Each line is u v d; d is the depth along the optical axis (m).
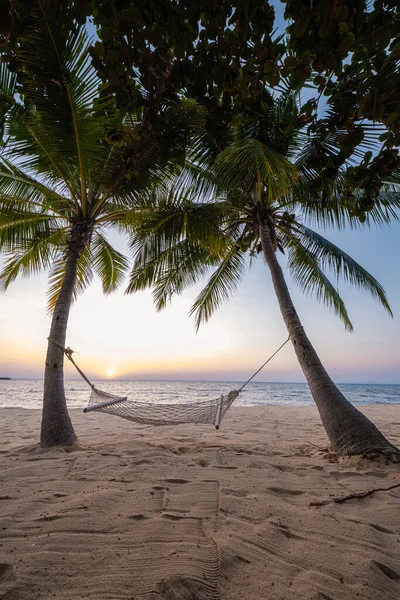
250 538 1.75
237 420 7.81
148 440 4.75
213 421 3.94
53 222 6.22
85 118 4.14
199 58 1.17
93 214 5.53
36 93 3.72
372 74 1.27
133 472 2.99
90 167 4.80
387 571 1.49
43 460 3.48
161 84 1.31
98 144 4.46
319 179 1.67
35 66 3.20
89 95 3.96
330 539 1.77
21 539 1.70
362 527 1.93
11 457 3.75
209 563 1.48
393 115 1.26
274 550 1.64
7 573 1.40
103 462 3.37
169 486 2.62
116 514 2.04
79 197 5.65
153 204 5.59
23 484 2.64
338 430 3.99
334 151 3.65
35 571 1.41
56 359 4.81
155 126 1.53
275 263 5.41
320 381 4.43
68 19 1.12
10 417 8.33
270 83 1.17
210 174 5.89
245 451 4.06
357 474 3.12
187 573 1.39
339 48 1.02
